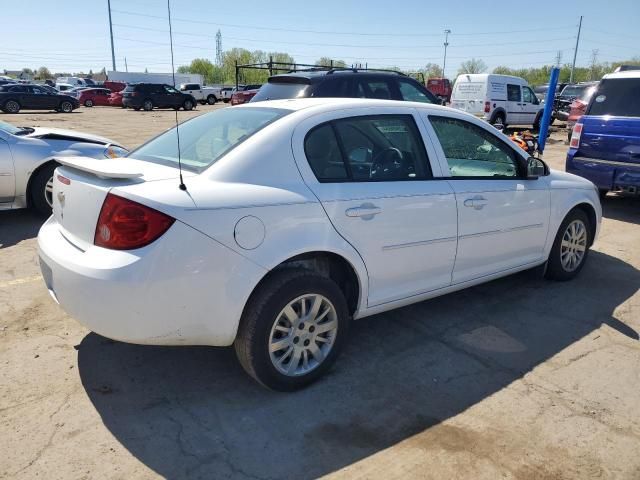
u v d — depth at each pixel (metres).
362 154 3.39
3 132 6.39
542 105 20.92
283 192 2.95
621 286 4.97
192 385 3.18
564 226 4.83
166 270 2.59
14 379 3.18
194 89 42.97
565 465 2.60
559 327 4.09
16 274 4.82
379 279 3.42
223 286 2.75
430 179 3.68
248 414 2.93
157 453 2.61
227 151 3.01
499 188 4.08
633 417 2.99
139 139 15.70
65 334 3.74
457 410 3.02
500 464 2.60
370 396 3.13
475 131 4.09
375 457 2.63
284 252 2.90
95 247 2.72
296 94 7.86
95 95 38.84
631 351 3.74
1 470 2.45
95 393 3.07
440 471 2.54
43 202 6.54
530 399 3.14
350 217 3.17
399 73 8.65
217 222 2.70
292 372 3.11
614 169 7.36
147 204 2.60
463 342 3.82
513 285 4.94
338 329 3.23
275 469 2.53
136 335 2.64
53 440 2.67
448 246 3.76
